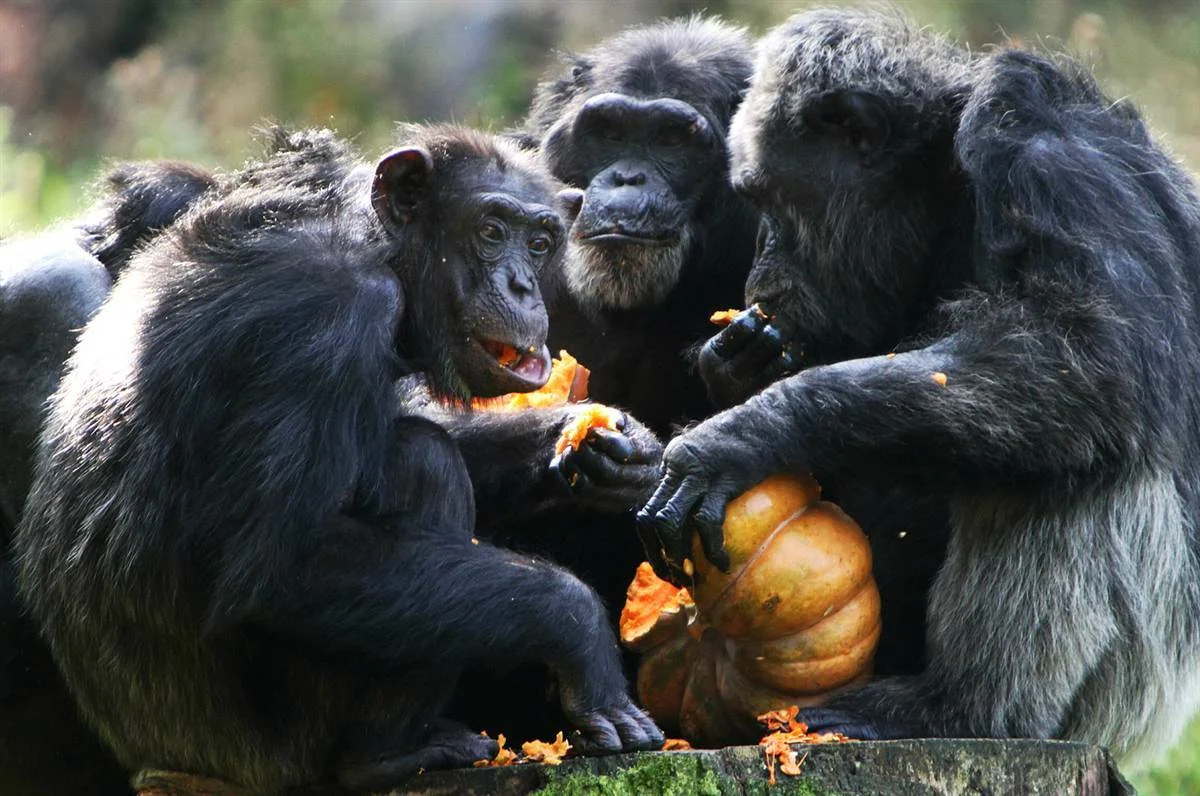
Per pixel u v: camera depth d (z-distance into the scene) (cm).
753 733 1139
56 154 3494
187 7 3847
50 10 3838
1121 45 3603
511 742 1287
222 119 3600
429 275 1142
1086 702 1190
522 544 1295
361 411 1016
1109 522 1141
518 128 1673
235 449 983
